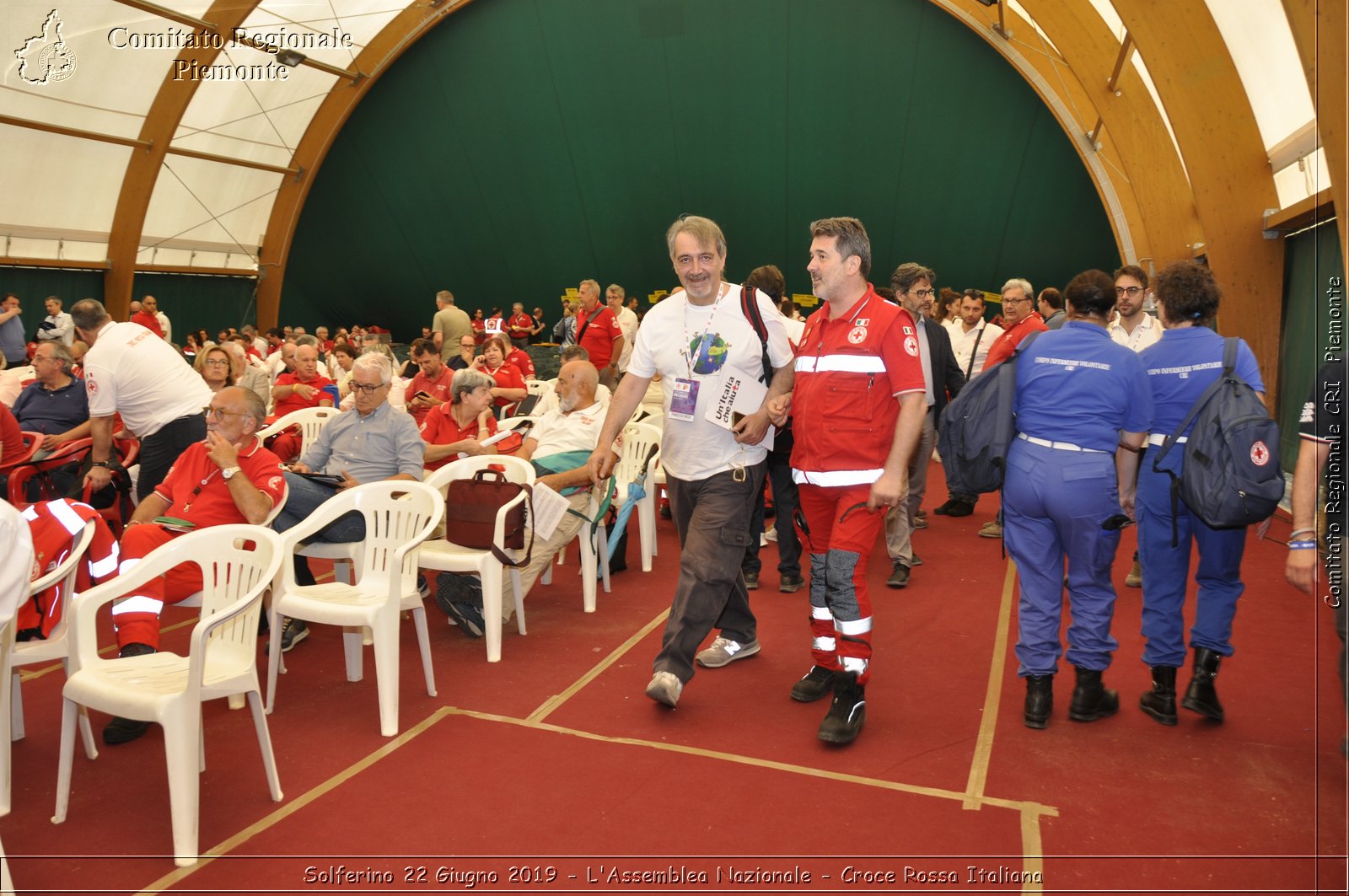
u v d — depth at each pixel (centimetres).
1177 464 343
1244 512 315
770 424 368
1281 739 339
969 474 355
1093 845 273
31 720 381
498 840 281
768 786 311
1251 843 271
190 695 277
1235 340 345
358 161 2173
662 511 755
